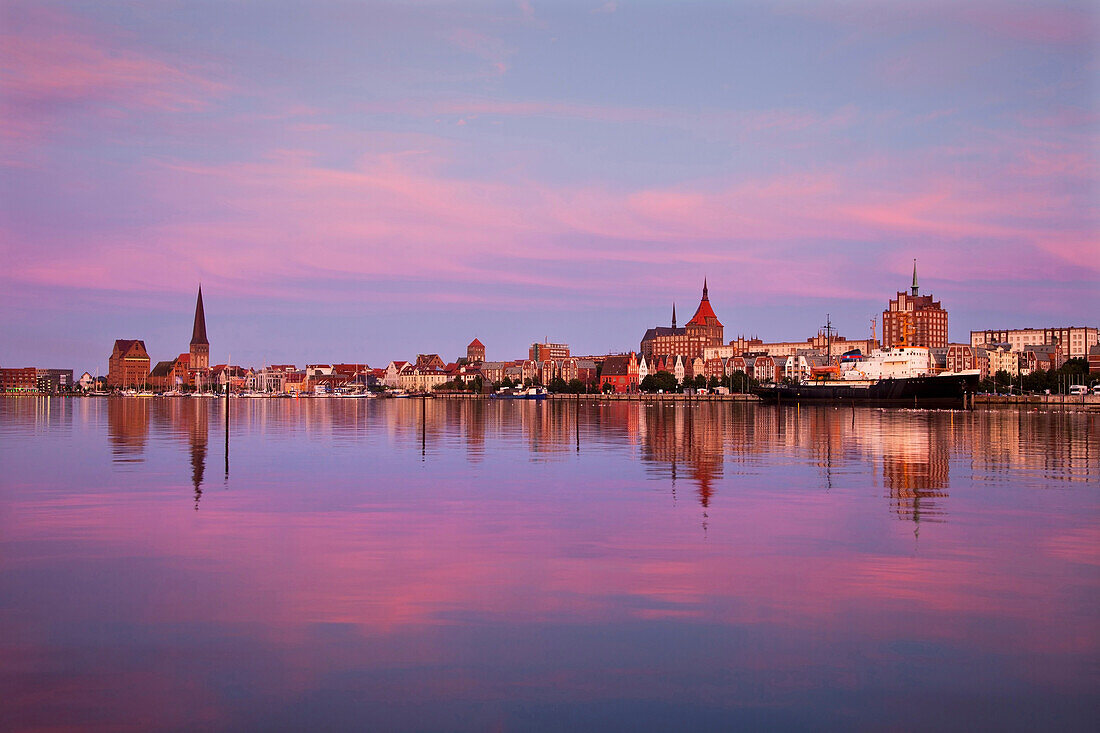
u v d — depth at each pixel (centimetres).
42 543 2548
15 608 1881
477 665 1558
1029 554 2384
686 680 1494
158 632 1727
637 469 4631
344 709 1384
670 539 2611
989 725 1334
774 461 5041
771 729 1320
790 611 1853
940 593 1991
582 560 2327
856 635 1705
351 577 2145
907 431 8294
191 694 1435
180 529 2783
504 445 6544
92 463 4931
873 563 2284
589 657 1595
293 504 3331
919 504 3291
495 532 2733
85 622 1786
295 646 1645
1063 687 1465
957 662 1568
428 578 2139
